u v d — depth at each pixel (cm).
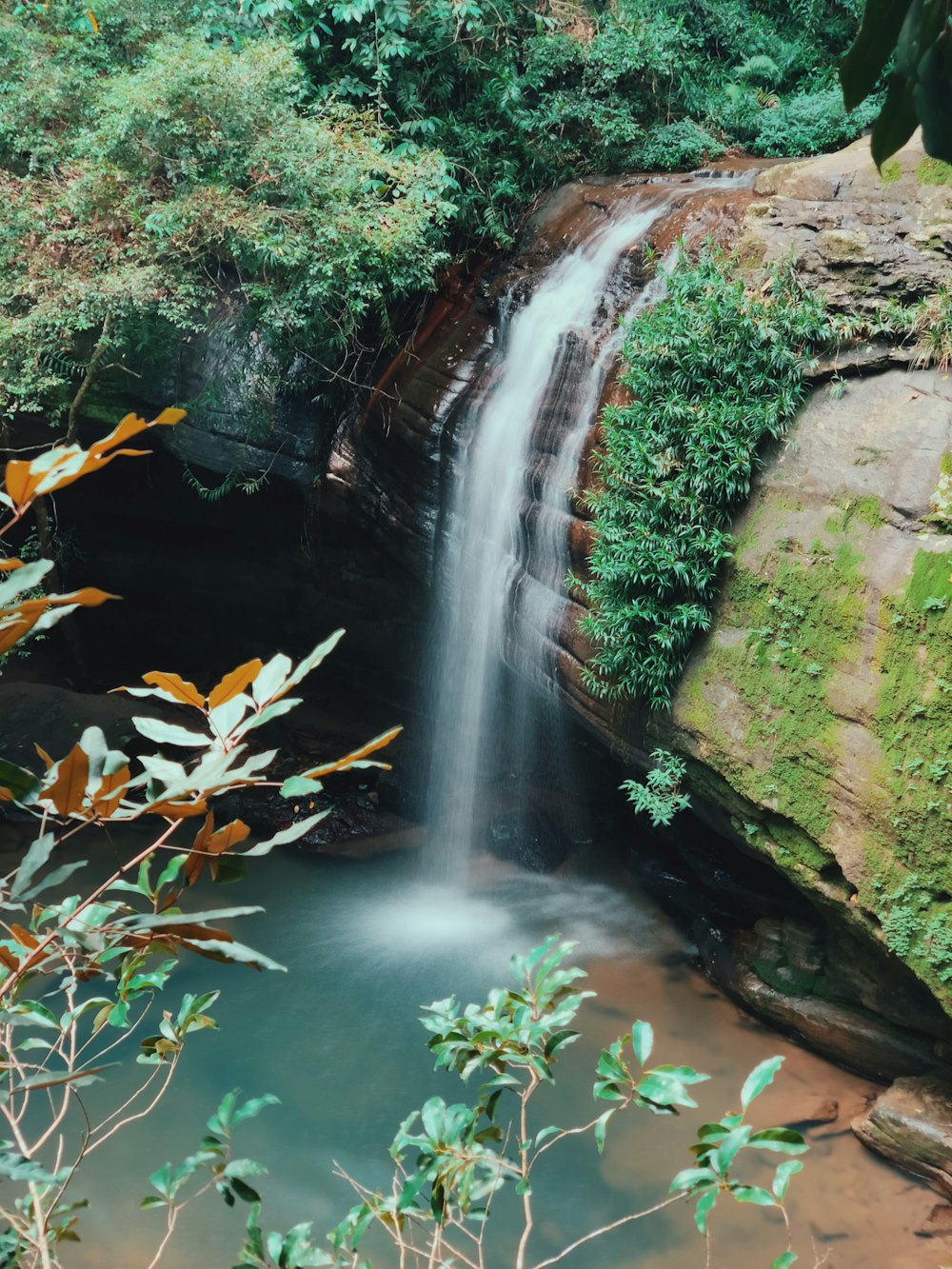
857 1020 812
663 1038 866
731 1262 652
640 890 1097
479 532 1044
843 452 758
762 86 1548
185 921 192
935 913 684
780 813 766
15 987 229
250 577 1466
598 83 1276
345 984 932
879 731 703
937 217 802
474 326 1128
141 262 1084
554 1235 670
